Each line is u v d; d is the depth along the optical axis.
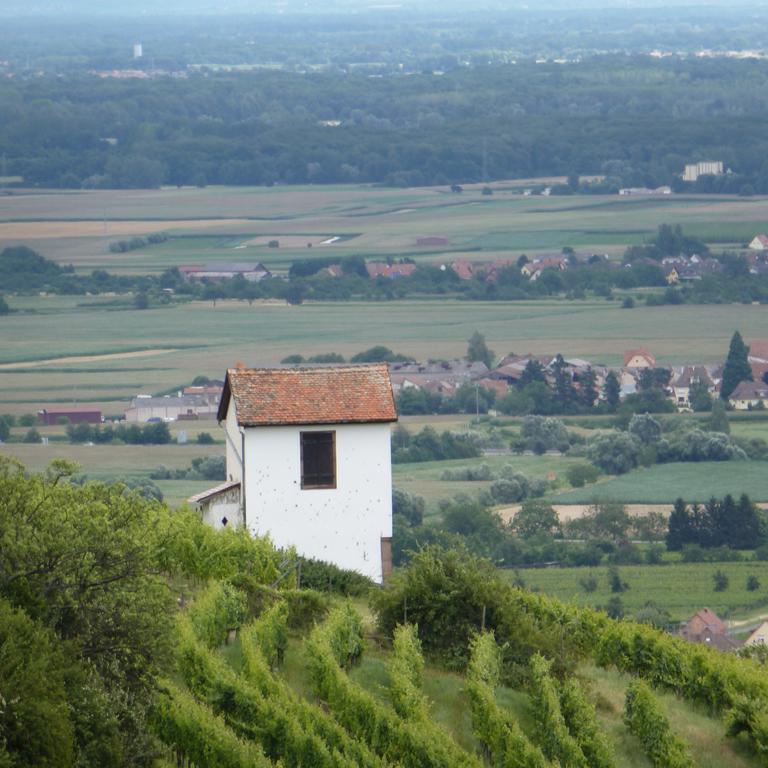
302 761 103.69
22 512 97.38
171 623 105.31
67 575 94.75
